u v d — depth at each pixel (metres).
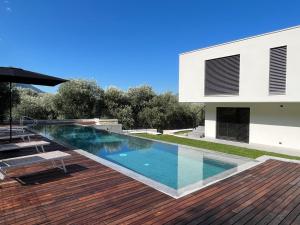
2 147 7.20
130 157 10.21
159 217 3.89
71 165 6.66
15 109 20.83
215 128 16.39
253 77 12.96
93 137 14.83
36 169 6.24
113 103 25.39
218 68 14.84
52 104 23.28
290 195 4.97
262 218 3.98
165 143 12.28
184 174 7.72
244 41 13.37
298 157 10.13
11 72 7.60
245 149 11.99
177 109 26.78
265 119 13.71
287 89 11.55
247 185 5.53
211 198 4.72
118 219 3.79
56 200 4.43
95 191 4.86
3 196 4.57
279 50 11.98
